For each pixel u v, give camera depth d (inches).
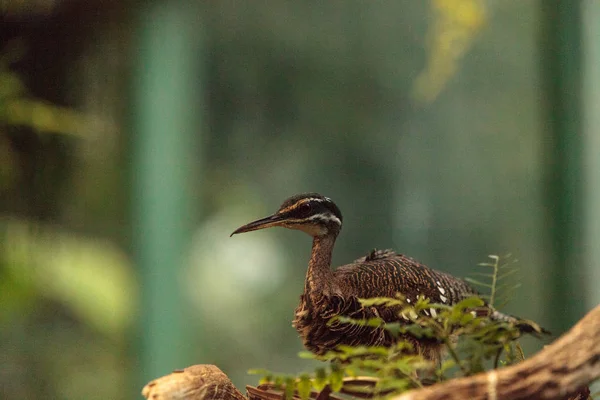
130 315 513.3
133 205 516.1
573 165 491.8
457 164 642.8
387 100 653.3
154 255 521.0
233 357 637.3
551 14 498.0
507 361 189.5
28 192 478.9
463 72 625.0
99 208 512.7
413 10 634.8
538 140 550.6
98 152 503.5
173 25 515.2
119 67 493.7
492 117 627.8
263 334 646.5
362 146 660.1
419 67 639.1
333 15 644.7
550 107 501.4
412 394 147.8
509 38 610.5
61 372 555.8
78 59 467.8
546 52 504.1
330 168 665.0
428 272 285.9
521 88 614.2
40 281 481.7
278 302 653.9
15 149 466.6
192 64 564.4
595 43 491.5
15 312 508.7
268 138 658.8
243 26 632.4
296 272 672.4
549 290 501.7
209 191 643.5
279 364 648.4
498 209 626.5
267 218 279.4
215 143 645.3
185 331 538.3
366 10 642.8
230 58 636.1
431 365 174.6
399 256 303.9
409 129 652.7
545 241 508.1
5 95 436.5
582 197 490.9
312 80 653.3
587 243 490.6
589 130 491.8
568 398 181.5
